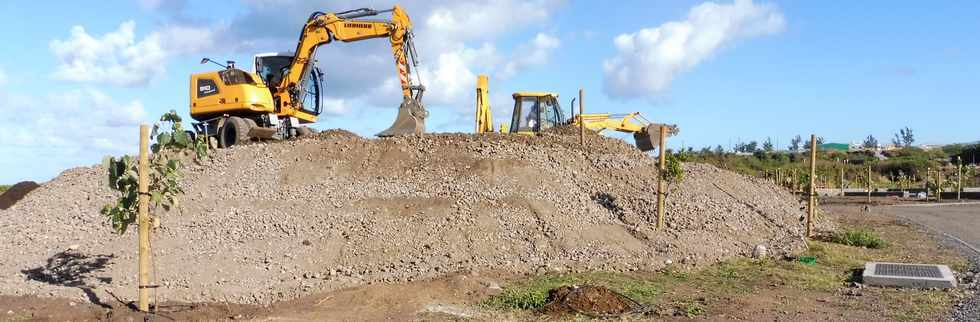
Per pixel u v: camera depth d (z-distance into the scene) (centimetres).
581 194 1452
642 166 1697
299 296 998
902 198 3362
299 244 1203
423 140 1725
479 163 1525
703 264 1202
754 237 1423
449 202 1341
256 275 1088
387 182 1480
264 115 2112
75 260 1175
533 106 2423
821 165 5575
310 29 2123
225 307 932
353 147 1675
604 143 1978
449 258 1162
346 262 1152
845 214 2309
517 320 847
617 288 999
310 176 1545
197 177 1576
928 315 855
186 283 1045
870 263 1166
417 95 2025
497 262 1164
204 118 2145
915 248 1437
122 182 902
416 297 957
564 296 915
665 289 1014
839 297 970
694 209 1481
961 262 1250
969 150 5909
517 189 1418
